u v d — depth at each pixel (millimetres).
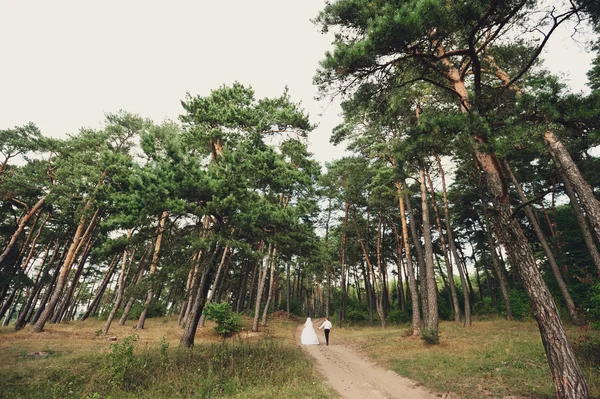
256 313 22578
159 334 19844
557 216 23953
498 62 10680
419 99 13312
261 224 12625
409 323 29234
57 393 7613
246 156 12484
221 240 11102
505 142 5898
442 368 9477
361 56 6586
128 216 10477
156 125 19672
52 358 10820
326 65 7105
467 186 27469
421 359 10961
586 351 8953
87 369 9344
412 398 7141
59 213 26672
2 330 19969
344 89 7949
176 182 10891
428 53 7184
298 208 13961
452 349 12289
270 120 14836
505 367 8828
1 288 24609
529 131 5996
